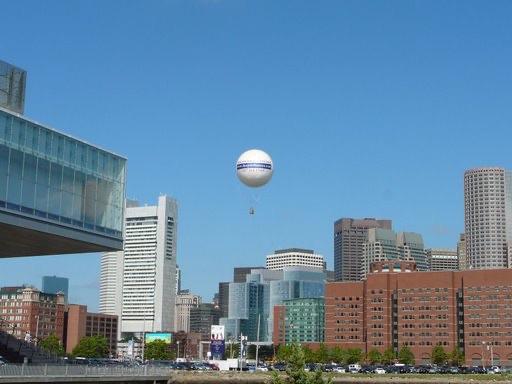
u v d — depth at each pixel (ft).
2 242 376.27
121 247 386.11
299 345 219.20
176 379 480.64
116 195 385.70
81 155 365.20
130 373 363.76
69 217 356.18
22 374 303.07
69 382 326.03
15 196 328.49
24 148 333.62
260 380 514.27
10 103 364.79
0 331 484.74
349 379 629.92
